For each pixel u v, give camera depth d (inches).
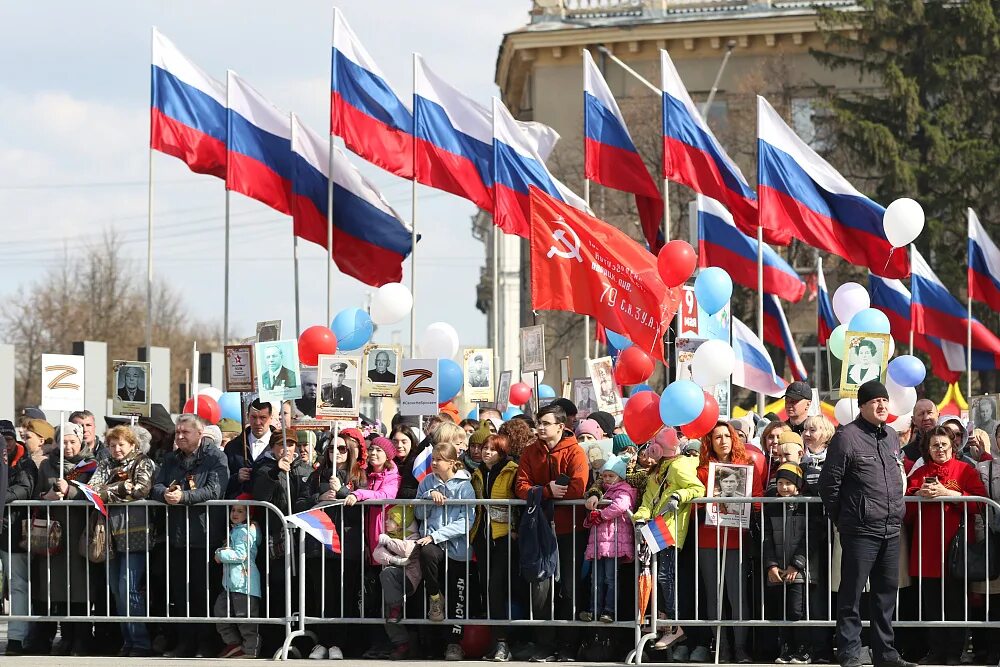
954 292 1744.6
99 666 530.6
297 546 563.5
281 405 563.2
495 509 548.1
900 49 1833.2
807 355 1953.7
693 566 541.6
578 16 2257.6
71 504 574.6
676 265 622.5
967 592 524.7
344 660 553.3
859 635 501.7
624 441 578.9
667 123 810.2
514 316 2513.5
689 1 2226.9
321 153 821.9
